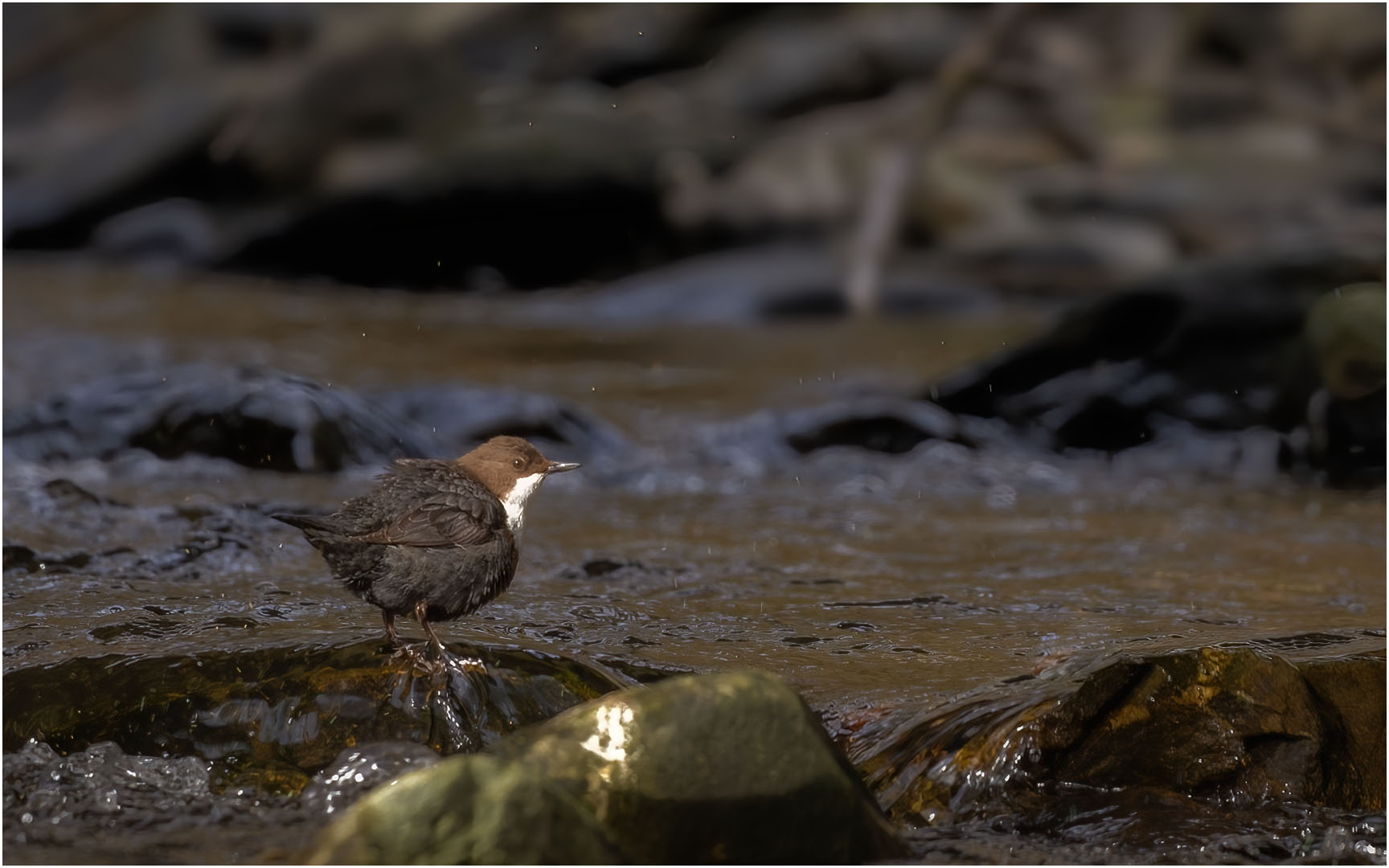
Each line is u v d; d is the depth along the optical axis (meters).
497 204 23.45
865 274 21.78
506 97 26.53
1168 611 7.80
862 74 30.56
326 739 5.64
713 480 11.73
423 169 23.55
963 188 25.00
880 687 6.36
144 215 25.66
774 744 4.95
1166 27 29.42
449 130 25.81
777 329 19.92
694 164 25.02
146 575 7.84
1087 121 28.39
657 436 12.96
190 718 5.72
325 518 6.29
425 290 23.84
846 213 24.48
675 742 4.88
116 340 15.71
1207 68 30.14
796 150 25.47
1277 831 5.33
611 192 23.84
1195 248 24.56
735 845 4.80
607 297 21.66
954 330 19.70
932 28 31.09
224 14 32.09
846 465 12.38
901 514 10.63
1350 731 5.78
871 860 5.00
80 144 28.84
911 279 22.36
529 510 10.38
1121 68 29.42
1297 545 9.68
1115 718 5.65
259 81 28.00
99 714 5.74
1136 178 26.72
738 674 5.12
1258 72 30.02
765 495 11.25
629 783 4.79
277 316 18.88
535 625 7.22
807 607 7.86
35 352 14.71
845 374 16.17
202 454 10.84
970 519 10.50
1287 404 12.91
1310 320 12.76
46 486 9.27
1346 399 12.33
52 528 8.59
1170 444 13.20
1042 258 23.66
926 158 25.25
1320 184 25.92
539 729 5.00
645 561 8.86
